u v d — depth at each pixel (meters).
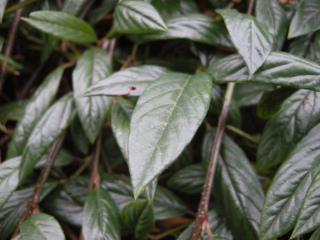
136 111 0.23
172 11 0.33
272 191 0.25
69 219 0.31
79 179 0.32
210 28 0.31
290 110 0.28
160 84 0.24
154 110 0.23
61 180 0.32
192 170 0.32
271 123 0.28
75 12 0.33
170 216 0.31
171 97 0.23
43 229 0.27
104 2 0.36
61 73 0.32
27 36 0.37
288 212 0.24
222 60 0.28
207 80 0.25
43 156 0.32
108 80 0.27
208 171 0.28
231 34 0.26
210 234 0.27
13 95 0.38
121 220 0.29
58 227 0.27
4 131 0.34
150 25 0.29
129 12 0.30
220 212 0.29
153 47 0.37
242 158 0.29
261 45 0.26
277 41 0.30
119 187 0.31
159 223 0.33
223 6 0.35
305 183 0.24
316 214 0.23
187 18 0.31
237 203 0.28
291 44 0.31
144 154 0.21
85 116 0.29
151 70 0.28
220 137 0.29
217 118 0.31
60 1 0.36
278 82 0.25
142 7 0.29
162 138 0.22
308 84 0.25
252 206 0.28
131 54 0.36
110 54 0.33
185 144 0.22
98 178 0.31
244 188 0.28
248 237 0.27
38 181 0.30
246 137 0.31
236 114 0.31
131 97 0.31
